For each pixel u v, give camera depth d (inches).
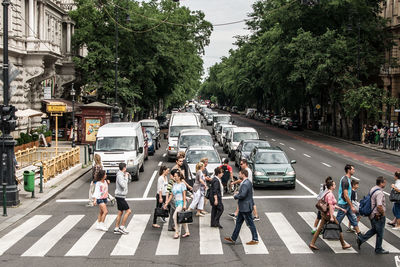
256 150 865.5
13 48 1363.2
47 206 686.5
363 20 1951.3
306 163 1175.0
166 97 2773.1
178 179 516.4
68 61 1883.6
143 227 563.2
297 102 2546.8
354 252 463.8
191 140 1082.7
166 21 2074.3
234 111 4945.9
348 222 587.8
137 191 799.7
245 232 538.3
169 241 502.3
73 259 441.4
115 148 932.0
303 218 601.6
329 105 2677.2
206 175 651.5
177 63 2060.8
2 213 625.3
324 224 479.8
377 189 464.8
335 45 1838.1
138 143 967.0
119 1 1863.9
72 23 1947.6
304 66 1907.0
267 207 666.2
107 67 1866.4
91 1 1865.2
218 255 452.1
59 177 872.3
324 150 1537.9
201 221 593.0
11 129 668.1
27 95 1585.9
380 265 423.5
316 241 501.7
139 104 2299.5
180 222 507.2
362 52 1891.0
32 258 445.1
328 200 471.2
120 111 1977.1
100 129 973.2
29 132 1557.6
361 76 2049.7
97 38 1882.4
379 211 454.6
